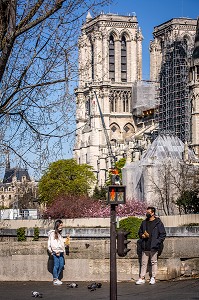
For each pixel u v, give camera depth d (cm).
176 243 2623
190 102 17650
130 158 17588
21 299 2186
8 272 2653
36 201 15325
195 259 2669
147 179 13800
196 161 13750
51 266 2628
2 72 1758
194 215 7100
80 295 2256
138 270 2600
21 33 1736
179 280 2603
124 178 15025
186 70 19888
